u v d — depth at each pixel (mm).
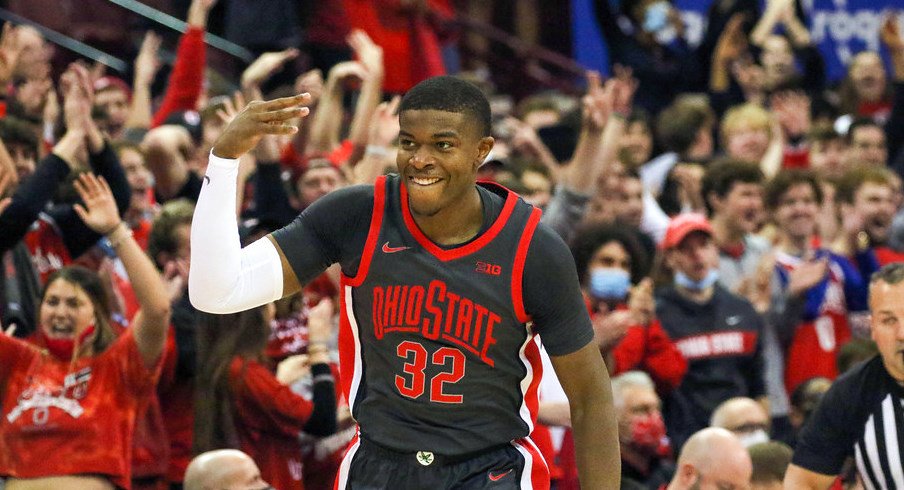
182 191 14031
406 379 7125
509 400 7215
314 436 11492
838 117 22594
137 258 10781
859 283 15859
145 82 15828
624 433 12109
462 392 7117
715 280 14430
